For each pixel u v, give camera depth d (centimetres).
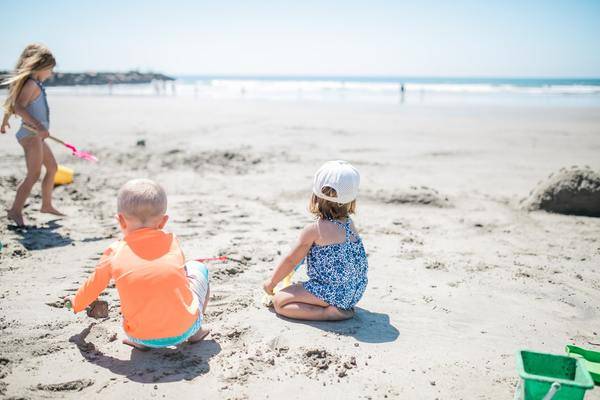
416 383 285
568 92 5425
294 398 266
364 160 1030
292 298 354
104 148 1048
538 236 578
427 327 354
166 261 294
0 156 926
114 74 8719
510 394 278
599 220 648
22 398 256
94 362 294
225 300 381
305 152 1108
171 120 1762
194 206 657
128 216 299
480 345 332
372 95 4578
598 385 287
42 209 581
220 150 1055
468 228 601
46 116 546
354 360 301
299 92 5172
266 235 543
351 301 355
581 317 380
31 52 528
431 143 1298
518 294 416
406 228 593
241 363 296
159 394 266
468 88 6756
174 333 290
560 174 685
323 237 346
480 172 938
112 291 391
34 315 346
